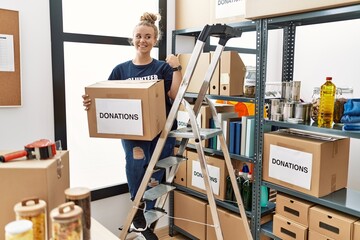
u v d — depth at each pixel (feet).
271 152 6.73
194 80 8.39
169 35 9.55
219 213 8.08
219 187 8.00
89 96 5.83
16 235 2.63
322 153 5.92
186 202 9.00
